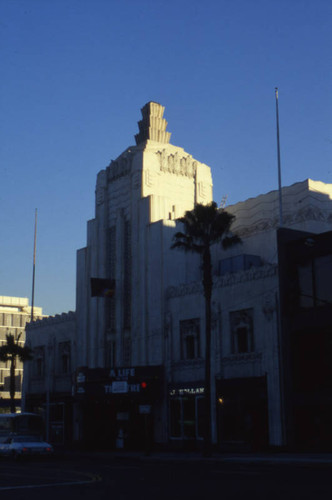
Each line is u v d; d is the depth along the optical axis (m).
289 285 39.84
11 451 38.09
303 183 47.72
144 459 38.53
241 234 51.97
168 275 50.31
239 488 17.94
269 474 22.91
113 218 57.91
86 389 51.56
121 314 54.31
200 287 47.03
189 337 47.59
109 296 54.56
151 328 50.50
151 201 52.97
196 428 45.12
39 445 38.50
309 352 38.22
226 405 42.88
